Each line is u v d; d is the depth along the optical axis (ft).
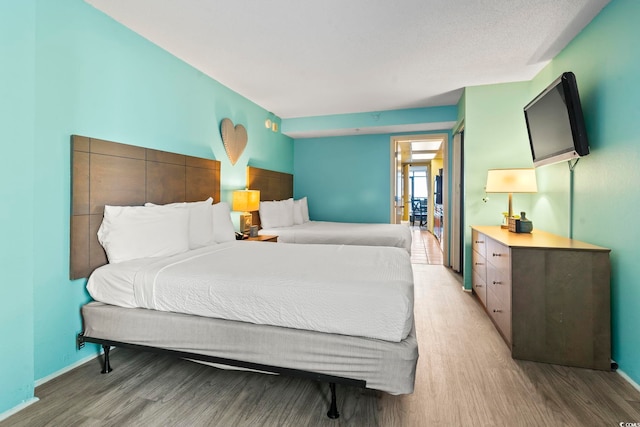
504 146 11.33
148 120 8.24
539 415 4.90
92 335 6.23
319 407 5.11
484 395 5.43
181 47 8.68
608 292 6.32
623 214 6.20
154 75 8.43
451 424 4.70
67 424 4.71
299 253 7.61
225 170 11.71
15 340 5.03
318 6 6.83
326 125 16.16
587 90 7.45
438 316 9.21
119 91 7.39
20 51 5.04
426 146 23.48
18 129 5.03
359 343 4.71
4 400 4.89
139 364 6.53
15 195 5.02
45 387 5.64
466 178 11.71
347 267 6.13
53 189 5.95
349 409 5.05
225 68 10.12
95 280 6.35
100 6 6.76
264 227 13.44
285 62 9.67
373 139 17.56
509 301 6.93
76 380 5.88
